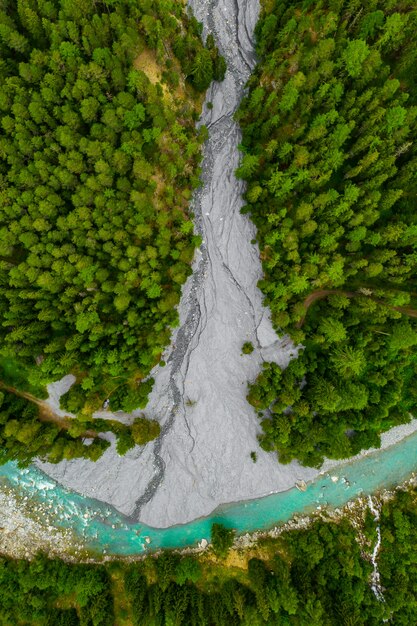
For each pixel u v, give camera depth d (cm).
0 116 4316
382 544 5309
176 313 5178
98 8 4403
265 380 5175
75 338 4641
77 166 4275
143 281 4719
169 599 4878
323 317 5059
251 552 5356
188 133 5075
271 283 5106
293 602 4606
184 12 5153
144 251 4638
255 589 4891
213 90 5325
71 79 4194
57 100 4256
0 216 4381
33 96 4134
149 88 4347
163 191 4872
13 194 4291
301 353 5300
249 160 4738
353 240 4769
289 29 4578
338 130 4469
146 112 4438
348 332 5134
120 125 4359
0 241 4484
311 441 5156
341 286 5225
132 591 4947
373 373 5178
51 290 4575
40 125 4291
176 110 4956
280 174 4612
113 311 4906
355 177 4831
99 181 4366
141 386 5162
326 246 4791
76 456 5128
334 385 5112
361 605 4869
